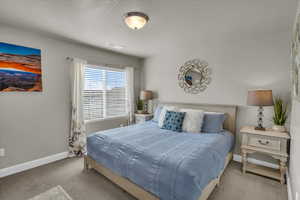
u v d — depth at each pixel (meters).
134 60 4.23
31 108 2.51
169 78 3.73
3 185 2.04
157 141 2.08
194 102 3.33
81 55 3.12
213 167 1.71
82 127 3.09
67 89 2.93
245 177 2.27
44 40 2.61
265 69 2.54
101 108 3.56
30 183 2.09
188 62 3.37
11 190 1.94
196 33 2.56
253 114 2.66
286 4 1.69
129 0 1.63
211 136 2.36
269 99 2.19
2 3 1.66
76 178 2.22
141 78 4.40
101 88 3.55
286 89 2.37
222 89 2.97
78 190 1.95
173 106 3.31
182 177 1.33
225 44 2.91
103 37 2.72
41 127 2.62
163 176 1.43
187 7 1.78
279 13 1.89
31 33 2.46
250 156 2.68
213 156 1.78
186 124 2.70
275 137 2.09
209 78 3.11
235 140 2.84
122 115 4.00
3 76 2.22
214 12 1.89
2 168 2.25
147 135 2.36
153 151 1.73
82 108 3.08
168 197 1.38
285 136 2.03
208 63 3.11
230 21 2.13
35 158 2.56
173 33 2.56
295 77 1.60
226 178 2.24
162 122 2.94
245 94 2.73
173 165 1.44
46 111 2.67
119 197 1.83
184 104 3.39
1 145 2.24
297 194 1.45
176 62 3.57
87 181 2.14
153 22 2.17
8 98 2.28
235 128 2.83
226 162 2.38
